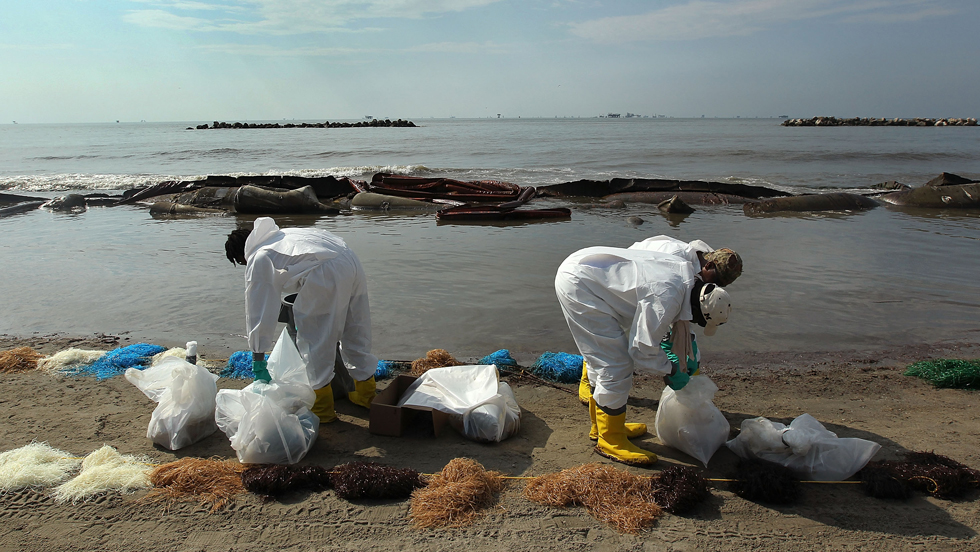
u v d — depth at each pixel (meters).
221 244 11.67
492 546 3.17
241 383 5.38
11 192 21.41
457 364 5.74
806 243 11.66
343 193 19.02
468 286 8.62
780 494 3.59
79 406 4.90
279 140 60.56
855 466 3.78
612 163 31.28
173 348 6.09
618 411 4.14
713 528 3.36
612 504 3.50
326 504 3.55
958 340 6.62
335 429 4.58
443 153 39.38
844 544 3.22
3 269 9.56
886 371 5.82
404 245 11.70
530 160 33.50
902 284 8.69
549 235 12.79
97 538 3.22
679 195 17.84
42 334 6.72
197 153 40.62
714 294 3.76
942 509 3.54
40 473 3.74
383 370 5.64
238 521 3.38
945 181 18.27
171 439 4.20
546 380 5.60
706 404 4.16
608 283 3.98
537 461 4.12
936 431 4.56
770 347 6.45
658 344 3.86
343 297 4.47
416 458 4.14
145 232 13.16
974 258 10.30
